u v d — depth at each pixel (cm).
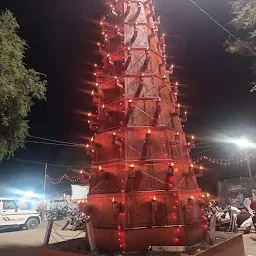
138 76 827
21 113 1509
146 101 801
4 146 1545
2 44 1365
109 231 713
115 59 882
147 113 789
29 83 1512
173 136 807
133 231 684
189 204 729
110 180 755
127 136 761
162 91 851
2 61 1352
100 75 911
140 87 809
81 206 825
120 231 689
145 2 948
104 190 757
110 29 934
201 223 790
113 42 915
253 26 1457
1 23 1471
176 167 764
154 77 832
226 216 1350
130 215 696
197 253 643
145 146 755
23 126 1589
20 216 1902
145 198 710
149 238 689
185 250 669
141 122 780
